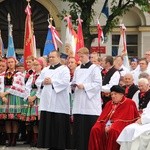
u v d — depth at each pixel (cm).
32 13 2552
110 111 938
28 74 1246
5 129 1244
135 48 2636
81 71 1055
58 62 1091
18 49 2569
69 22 1614
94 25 2522
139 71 1275
